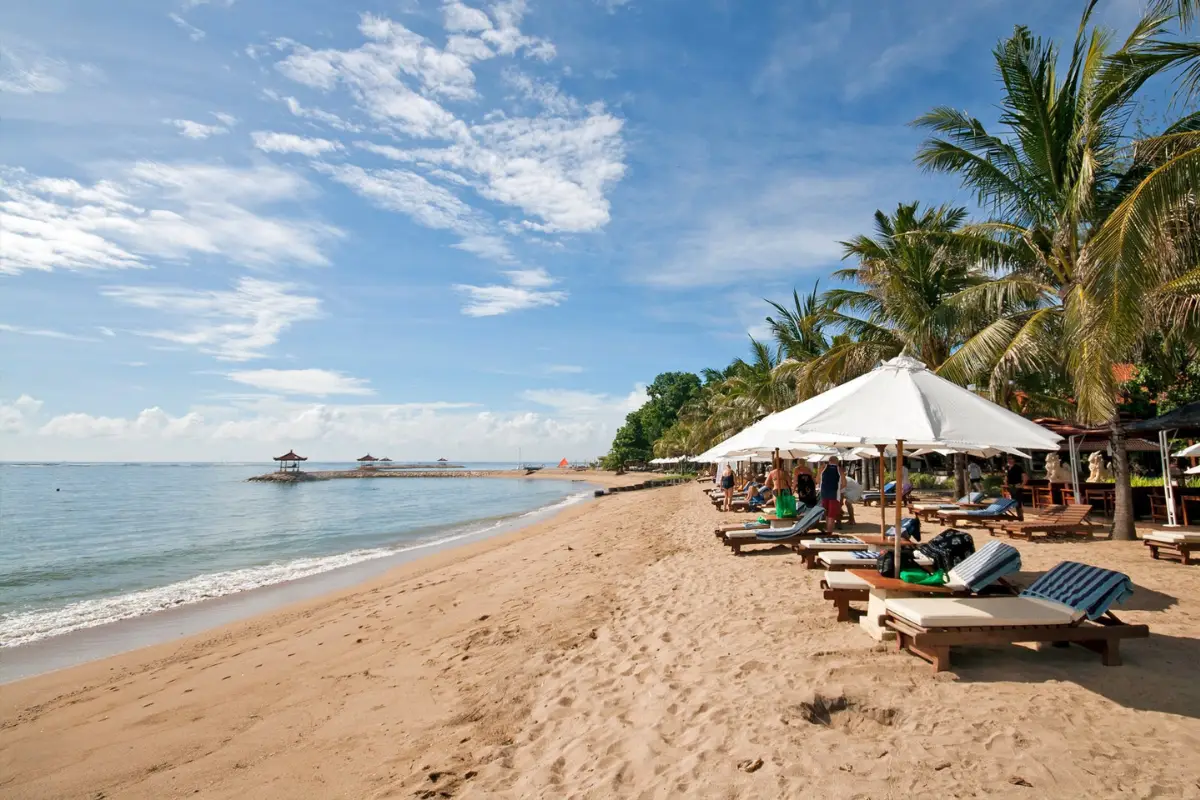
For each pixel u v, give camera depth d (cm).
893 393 509
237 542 2377
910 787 331
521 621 809
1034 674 467
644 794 357
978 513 1262
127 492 6981
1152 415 1880
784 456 1510
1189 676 450
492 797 380
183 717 608
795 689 467
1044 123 1148
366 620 961
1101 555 937
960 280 1769
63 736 587
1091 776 330
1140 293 734
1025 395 2042
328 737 515
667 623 702
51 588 1473
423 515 3734
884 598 554
